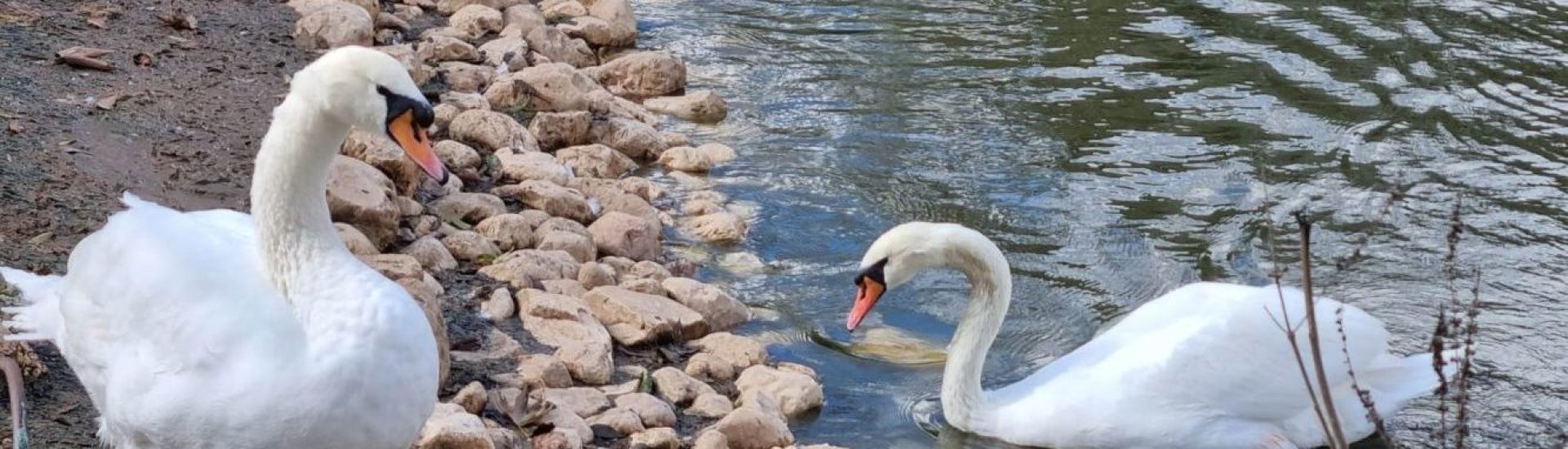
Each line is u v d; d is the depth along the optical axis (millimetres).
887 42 12156
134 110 8672
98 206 7387
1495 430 6633
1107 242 8641
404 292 4609
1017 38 12242
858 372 7168
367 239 7316
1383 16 12562
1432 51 11719
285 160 4605
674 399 6602
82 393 5691
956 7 13023
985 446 6570
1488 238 8648
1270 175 9523
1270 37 12133
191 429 4527
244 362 4453
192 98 9031
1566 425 6688
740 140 10172
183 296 4578
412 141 4703
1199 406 6402
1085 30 12391
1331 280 8109
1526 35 12039
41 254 6777
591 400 6422
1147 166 9711
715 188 9367
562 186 8898
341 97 4613
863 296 6844
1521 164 9672
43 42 9445
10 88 8617
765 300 7891
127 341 4641
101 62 9211
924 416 6785
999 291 6598
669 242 8531
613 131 9867
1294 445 6406
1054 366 6742
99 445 5371
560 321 7094
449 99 10016
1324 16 12602
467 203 8359
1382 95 10836
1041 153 9930
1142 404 6398
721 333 7277
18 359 5637
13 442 5090
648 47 11977
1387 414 6500
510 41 11141
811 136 10234
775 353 7312
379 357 4449
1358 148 9906
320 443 4480
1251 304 6570
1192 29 12344
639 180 9195
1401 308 7812
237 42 10148
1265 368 6430
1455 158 9750
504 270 7539
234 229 5125
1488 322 7660
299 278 4586
